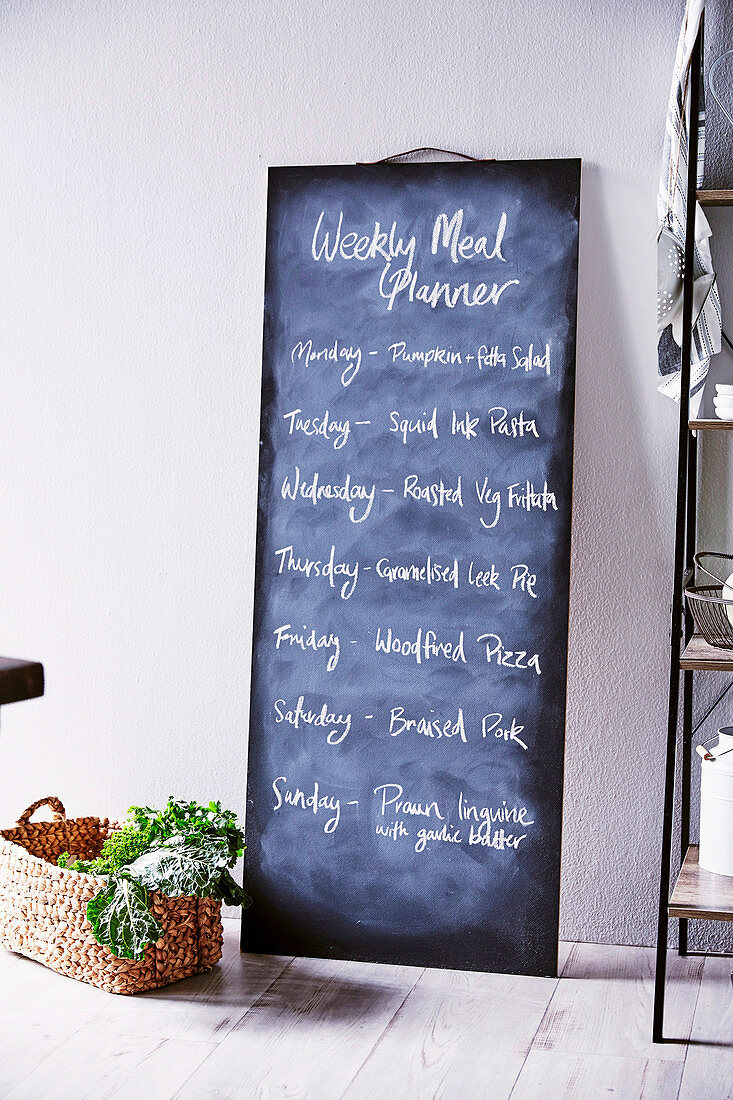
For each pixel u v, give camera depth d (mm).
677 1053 2275
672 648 2320
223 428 2924
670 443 2725
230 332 2906
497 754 2658
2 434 3033
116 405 2971
